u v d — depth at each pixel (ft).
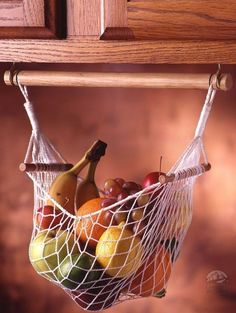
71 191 3.92
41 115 5.46
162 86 3.58
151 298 5.45
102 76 3.69
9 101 5.49
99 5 3.55
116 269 3.51
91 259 3.56
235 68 5.15
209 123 5.25
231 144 5.24
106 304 3.76
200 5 3.42
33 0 3.59
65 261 3.58
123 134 5.39
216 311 5.36
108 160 5.43
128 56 3.55
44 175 4.05
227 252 5.32
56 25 3.59
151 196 3.48
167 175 3.40
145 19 3.49
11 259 5.63
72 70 5.39
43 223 3.78
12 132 5.51
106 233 3.51
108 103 5.39
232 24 3.40
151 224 3.56
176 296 5.41
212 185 5.30
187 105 5.28
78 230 3.62
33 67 5.42
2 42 3.68
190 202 3.78
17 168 5.54
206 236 5.33
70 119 5.44
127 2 3.49
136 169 5.41
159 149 5.36
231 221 5.30
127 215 3.55
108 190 3.84
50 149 4.13
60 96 5.44
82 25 3.58
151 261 3.67
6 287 5.64
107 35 3.54
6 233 5.61
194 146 3.64
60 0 3.58
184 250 5.37
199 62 3.47
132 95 5.35
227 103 5.21
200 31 3.44
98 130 5.42
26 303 5.63
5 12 3.63
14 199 5.57
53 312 5.61
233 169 5.26
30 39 3.65
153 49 3.51
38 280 5.61
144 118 5.35
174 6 3.45
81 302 3.74
